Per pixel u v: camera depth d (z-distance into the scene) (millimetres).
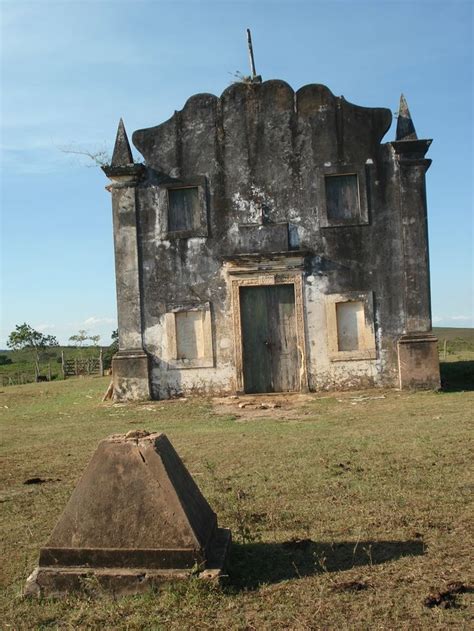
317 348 16406
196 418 13391
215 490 6961
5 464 9344
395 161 16312
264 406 14492
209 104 16828
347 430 10477
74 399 18375
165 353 16719
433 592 4188
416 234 16109
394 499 6211
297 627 3924
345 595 4289
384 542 5188
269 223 16594
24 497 7348
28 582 4598
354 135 16438
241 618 4078
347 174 16422
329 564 4840
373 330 16219
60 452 10117
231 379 16562
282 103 16672
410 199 16141
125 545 4535
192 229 16781
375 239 16297
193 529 4523
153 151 16922
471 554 4828
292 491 6750
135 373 16656
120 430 12156
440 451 8062
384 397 14883
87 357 35625
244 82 16766
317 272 16438
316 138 16531
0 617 4328
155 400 16594
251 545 5320
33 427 13352
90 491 4660
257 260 16438
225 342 16625
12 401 19203
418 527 5457
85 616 4238
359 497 6367
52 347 45219
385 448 8523
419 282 16078
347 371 16297
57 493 7438
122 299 16859
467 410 11758
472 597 4145
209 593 4336
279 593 4395
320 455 8398
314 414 13023
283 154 16625
